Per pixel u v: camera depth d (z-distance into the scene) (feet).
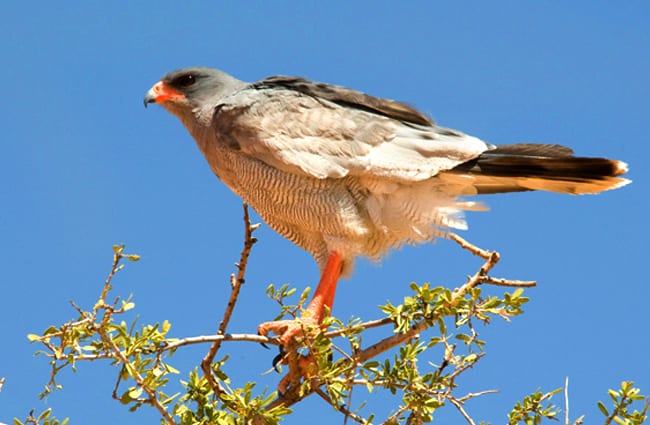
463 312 26.32
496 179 34.01
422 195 34.09
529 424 26.91
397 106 35.04
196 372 26.78
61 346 23.00
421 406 25.84
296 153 33.55
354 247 34.24
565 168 33.32
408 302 26.27
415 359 26.16
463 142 33.91
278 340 26.61
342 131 33.83
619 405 25.59
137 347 23.93
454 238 33.76
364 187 34.09
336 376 26.37
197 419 26.07
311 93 35.24
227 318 25.91
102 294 23.36
